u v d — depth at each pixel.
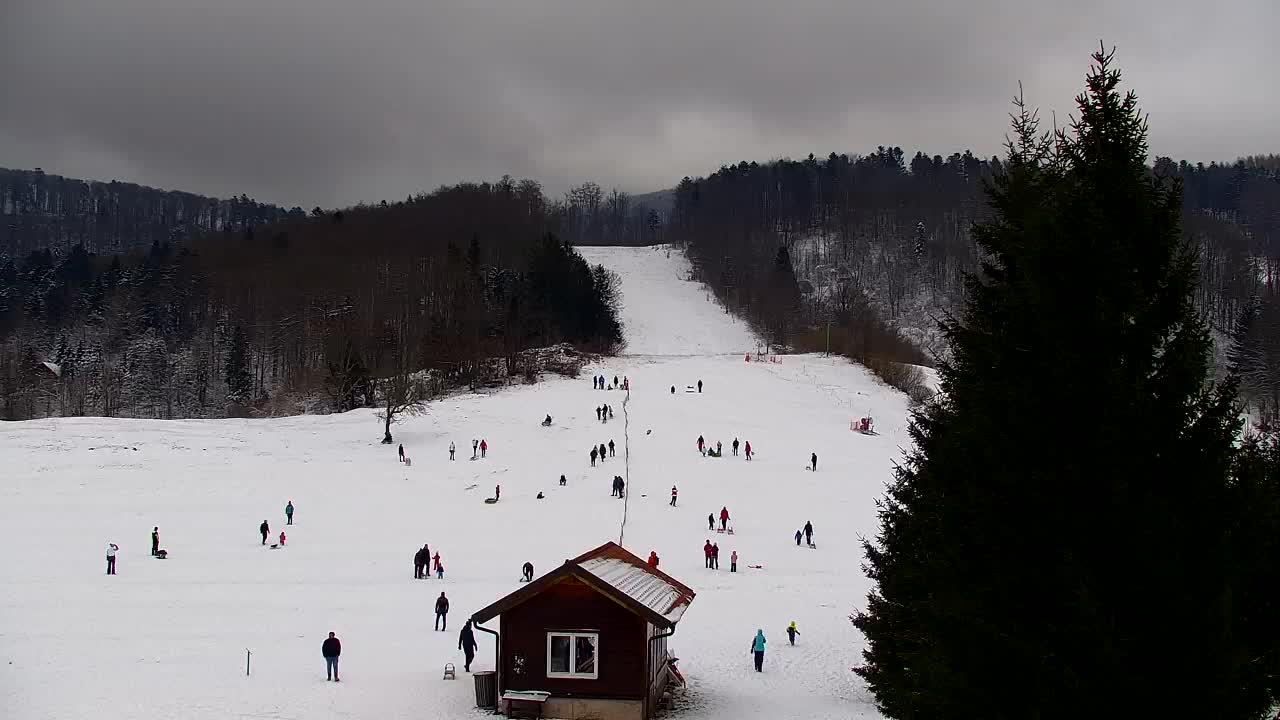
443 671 32.03
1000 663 13.80
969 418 15.63
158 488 65.06
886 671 22.55
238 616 38.12
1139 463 13.36
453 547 53.50
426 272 150.00
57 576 43.84
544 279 130.62
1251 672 12.48
